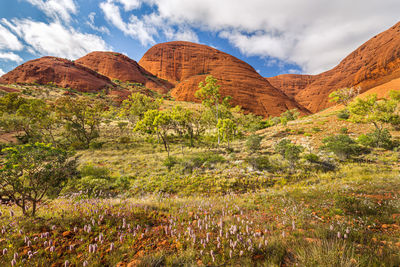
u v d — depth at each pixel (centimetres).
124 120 6044
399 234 364
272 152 2117
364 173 1200
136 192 1203
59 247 322
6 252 292
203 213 563
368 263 243
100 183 1205
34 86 10725
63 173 600
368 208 517
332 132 2612
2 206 665
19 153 491
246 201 779
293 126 3369
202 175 1495
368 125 2644
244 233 375
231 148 2548
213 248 325
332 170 1437
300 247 305
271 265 261
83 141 3234
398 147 1703
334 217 482
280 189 1038
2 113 3034
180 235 378
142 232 411
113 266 282
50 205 665
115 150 2689
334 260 243
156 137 3675
